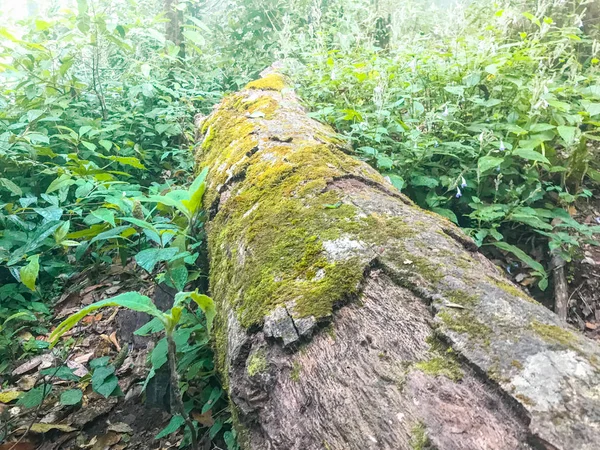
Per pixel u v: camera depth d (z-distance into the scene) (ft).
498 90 9.61
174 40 20.89
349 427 3.18
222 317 5.47
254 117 9.55
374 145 9.22
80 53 15.28
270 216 5.71
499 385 2.85
